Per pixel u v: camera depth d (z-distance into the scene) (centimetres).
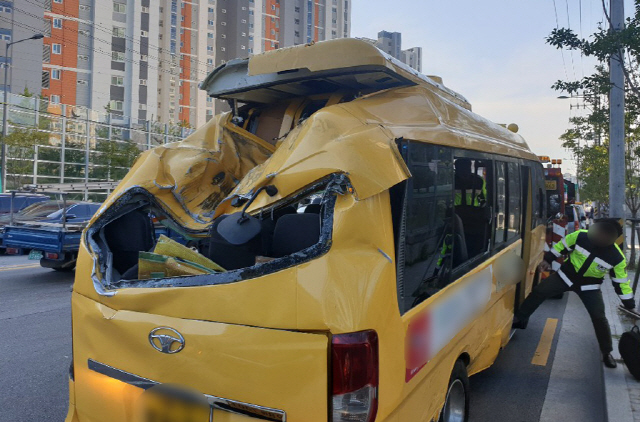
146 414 247
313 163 247
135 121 4725
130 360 254
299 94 407
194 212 352
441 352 307
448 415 347
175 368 239
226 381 227
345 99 381
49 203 1392
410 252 272
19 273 1124
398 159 256
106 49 6969
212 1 9744
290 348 215
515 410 462
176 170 352
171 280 249
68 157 3478
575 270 535
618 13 779
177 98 9225
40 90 5900
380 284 228
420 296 285
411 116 316
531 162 641
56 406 450
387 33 14275
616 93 1023
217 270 277
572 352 628
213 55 9800
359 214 232
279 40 10812
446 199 332
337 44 323
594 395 497
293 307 216
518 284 588
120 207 328
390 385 233
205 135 389
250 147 402
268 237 281
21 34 5709
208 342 230
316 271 219
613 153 1039
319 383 212
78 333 284
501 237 482
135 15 7212
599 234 521
